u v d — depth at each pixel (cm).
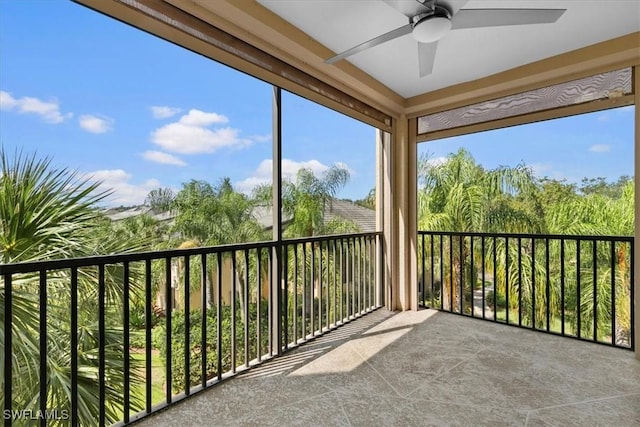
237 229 648
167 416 187
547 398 201
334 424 178
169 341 200
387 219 405
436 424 176
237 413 189
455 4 178
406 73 322
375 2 217
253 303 478
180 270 474
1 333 204
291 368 246
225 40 220
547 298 322
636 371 236
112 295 276
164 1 186
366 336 312
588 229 452
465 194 549
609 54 259
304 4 219
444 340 299
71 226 254
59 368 241
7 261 222
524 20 190
